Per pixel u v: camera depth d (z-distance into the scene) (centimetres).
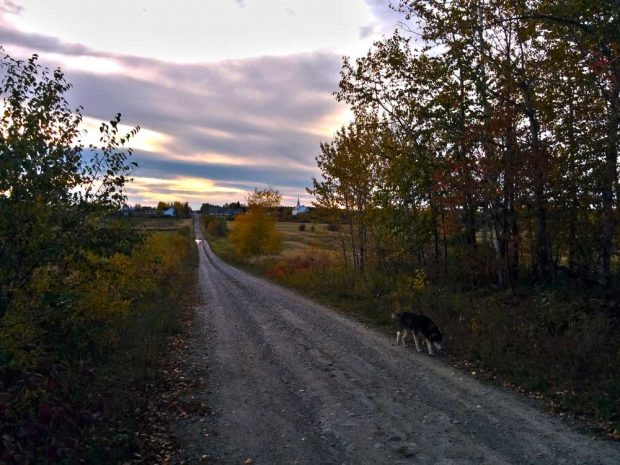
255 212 4634
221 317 1505
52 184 676
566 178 1256
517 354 908
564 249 1415
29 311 629
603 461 509
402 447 553
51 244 660
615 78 1134
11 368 579
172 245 3669
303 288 2350
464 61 1406
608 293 1098
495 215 1382
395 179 1677
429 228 1684
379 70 1673
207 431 604
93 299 832
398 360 962
